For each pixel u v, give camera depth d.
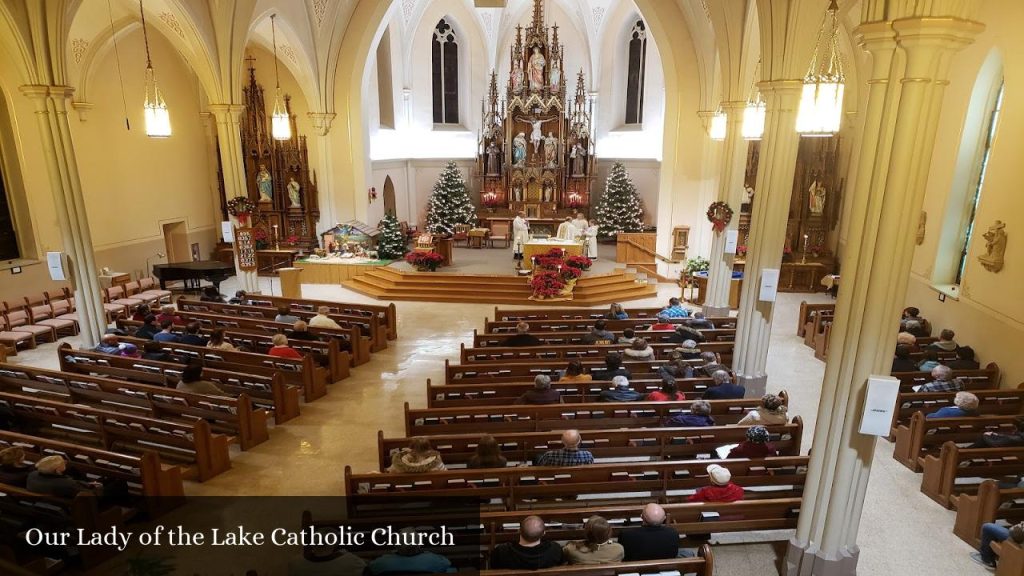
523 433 7.66
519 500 6.81
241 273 17.11
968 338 11.66
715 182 19.70
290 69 20.94
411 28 26.39
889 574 6.43
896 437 8.92
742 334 10.92
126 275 17.64
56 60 11.60
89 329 12.87
